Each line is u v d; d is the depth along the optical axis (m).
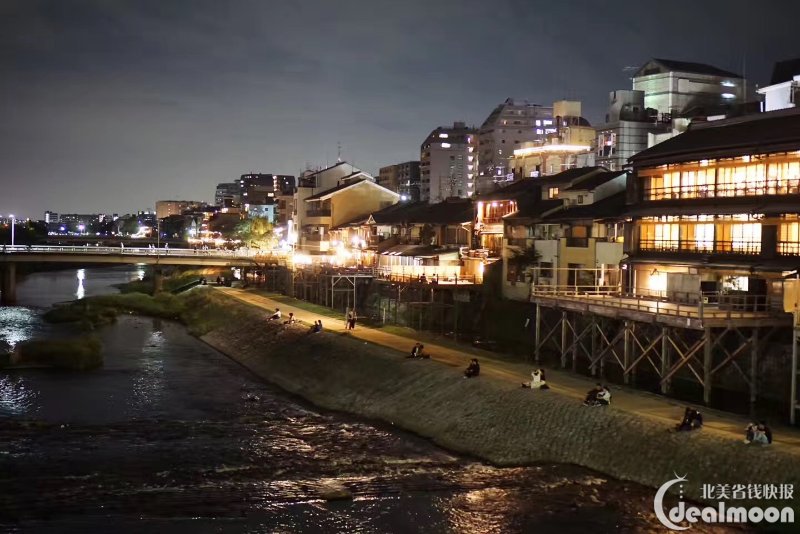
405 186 197.88
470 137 174.88
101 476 33.62
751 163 48.34
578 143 108.81
